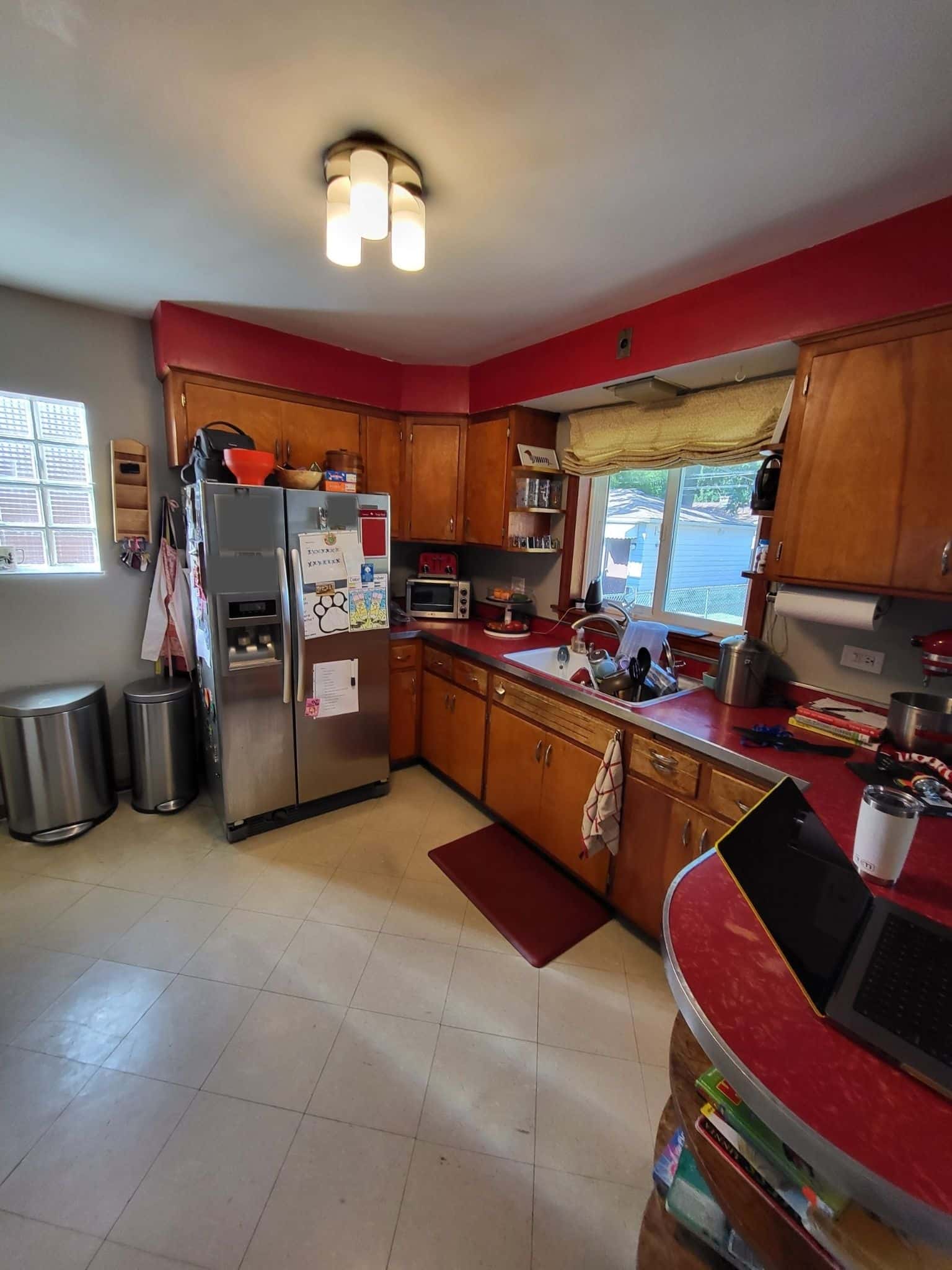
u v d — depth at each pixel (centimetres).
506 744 252
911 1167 52
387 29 98
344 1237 113
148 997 165
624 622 266
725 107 113
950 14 89
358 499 253
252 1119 134
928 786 134
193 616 264
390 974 179
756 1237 68
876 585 151
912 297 140
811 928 79
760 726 174
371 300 219
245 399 254
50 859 229
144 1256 108
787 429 169
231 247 181
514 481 287
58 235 175
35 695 242
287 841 249
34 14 96
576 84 109
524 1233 115
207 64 107
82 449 247
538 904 215
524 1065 151
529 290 201
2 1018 157
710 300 187
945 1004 69
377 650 274
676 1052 92
